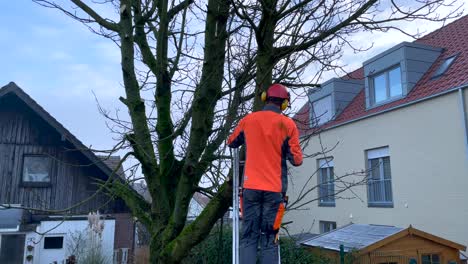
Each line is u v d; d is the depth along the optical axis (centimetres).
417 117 1202
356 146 1470
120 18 427
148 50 475
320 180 1670
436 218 1109
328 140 1638
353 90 1678
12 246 1170
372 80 1459
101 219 1195
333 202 1591
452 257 953
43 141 1277
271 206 296
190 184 385
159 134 439
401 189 1245
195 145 387
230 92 423
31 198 1230
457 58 1209
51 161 1266
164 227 400
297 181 1809
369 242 949
